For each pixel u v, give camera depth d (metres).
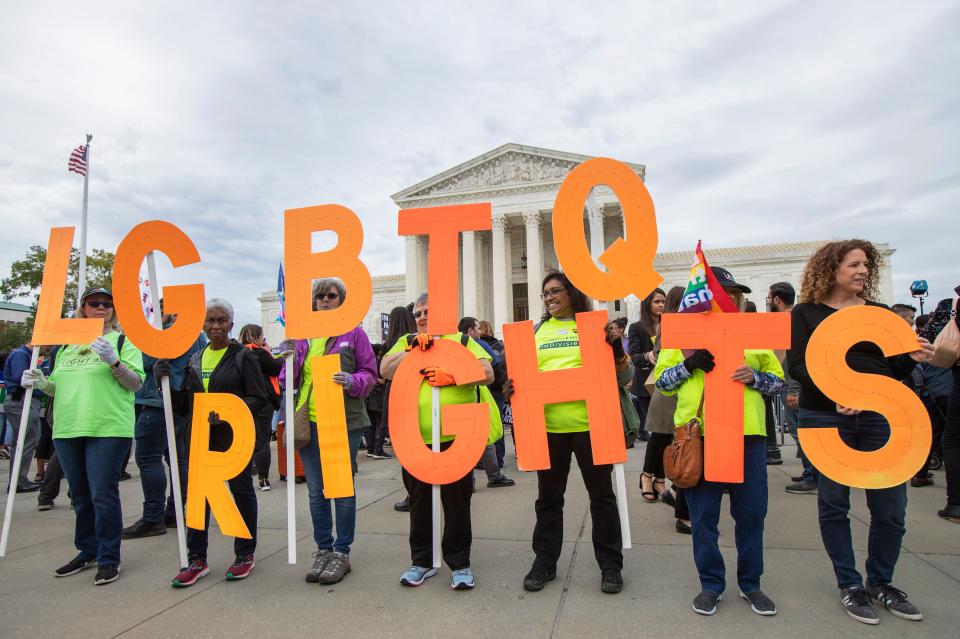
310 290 4.06
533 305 42.72
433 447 3.68
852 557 3.16
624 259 3.62
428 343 3.78
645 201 3.63
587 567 3.88
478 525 5.04
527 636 2.92
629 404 3.83
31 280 36.50
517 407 3.64
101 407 4.07
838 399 3.16
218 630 3.14
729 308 3.33
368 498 6.38
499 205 44.28
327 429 3.89
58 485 6.56
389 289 54.56
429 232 3.94
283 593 3.65
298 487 7.24
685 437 3.30
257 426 4.73
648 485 5.71
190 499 3.97
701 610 3.11
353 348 4.20
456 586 3.55
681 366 3.42
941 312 5.64
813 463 3.19
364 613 3.29
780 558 3.94
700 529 3.24
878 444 3.24
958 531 4.51
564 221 3.69
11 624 3.28
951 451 4.87
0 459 10.62
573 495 5.96
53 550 4.79
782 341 3.26
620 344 3.59
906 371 3.39
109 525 4.01
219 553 4.57
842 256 3.38
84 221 22.25
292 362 4.02
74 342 4.19
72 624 3.27
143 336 4.02
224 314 4.82
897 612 3.04
